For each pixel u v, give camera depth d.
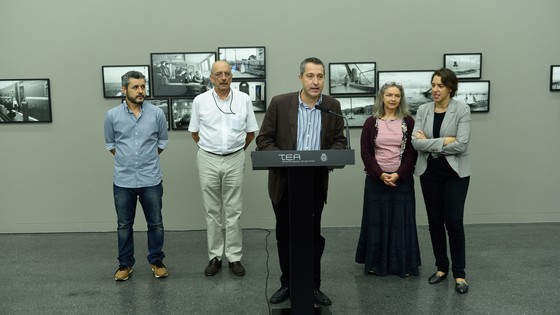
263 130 2.94
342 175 4.82
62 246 4.38
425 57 4.77
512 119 4.83
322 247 2.99
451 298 3.13
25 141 4.74
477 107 4.80
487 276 3.51
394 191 3.49
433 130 3.30
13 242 4.50
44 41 4.65
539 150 4.85
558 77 4.80
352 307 3.02
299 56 4.75
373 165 3.46
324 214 4.86
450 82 3.20
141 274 3.66
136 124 3.47
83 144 4.75
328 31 4.73
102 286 3.42
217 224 3.69
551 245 4.20
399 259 3.53
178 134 4.75
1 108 4.68
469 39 4.77
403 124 3.49
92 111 4.73
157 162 3.57
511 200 4.89
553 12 4.76
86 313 2.97
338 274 3.62
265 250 4.20
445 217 3.27
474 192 4.89
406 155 3.47
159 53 4.67
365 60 4.76
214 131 3.58
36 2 4.62
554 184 4.88
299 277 2.44
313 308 2.46
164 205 4.81
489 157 4.85
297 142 2.84
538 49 4.79
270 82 4.76
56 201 4.80
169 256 4.07
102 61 4.69
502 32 4.77
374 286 3.37
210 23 4.69
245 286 3.39
